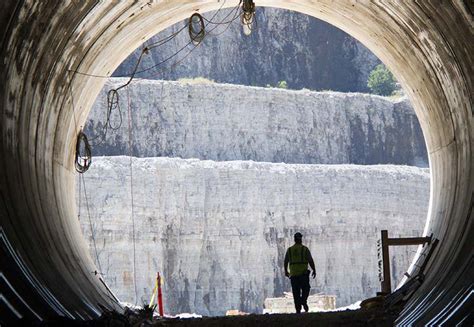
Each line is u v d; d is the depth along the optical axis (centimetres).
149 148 15338
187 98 15775
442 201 4184
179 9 4625
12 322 2275
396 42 4206
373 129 18200
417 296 3462
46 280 2922
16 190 3080
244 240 13912
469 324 2359
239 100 16200
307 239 14412
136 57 19338
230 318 3512
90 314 3162
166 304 13200
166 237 13350
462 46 3231
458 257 3134
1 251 2592
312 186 14638
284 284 14100
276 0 4934
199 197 13700
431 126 4419
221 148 15862
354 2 4197
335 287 14550
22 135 3278
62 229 3897
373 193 15112
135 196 13162
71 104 4159
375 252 14950
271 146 16462
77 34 3559
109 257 12775
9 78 2931
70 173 4525
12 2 2652
